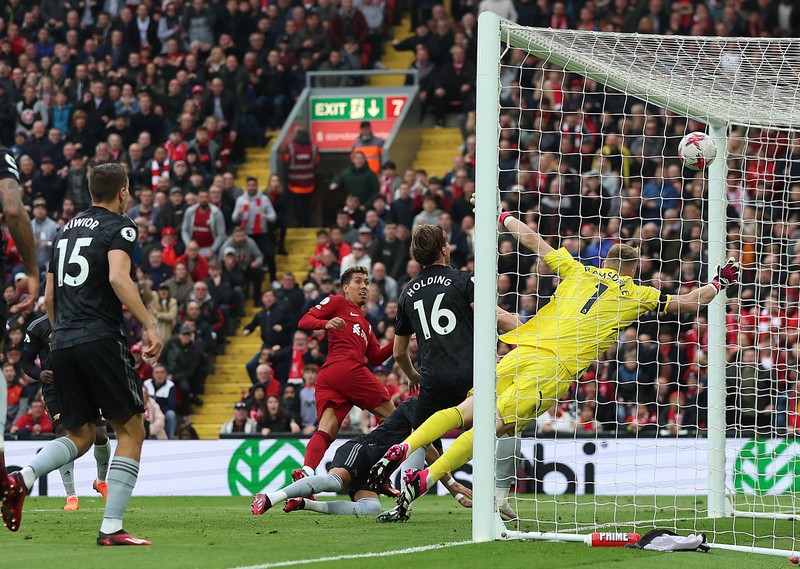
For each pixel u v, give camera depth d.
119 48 82.81
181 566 20.44
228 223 69.88
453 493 34.59
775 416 44.34
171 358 59.78
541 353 28.59
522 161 64.88
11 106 80.19
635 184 61.44
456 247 62.03
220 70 77.75
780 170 59.72
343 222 65.94
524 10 74.69
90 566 20.34
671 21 70.69
